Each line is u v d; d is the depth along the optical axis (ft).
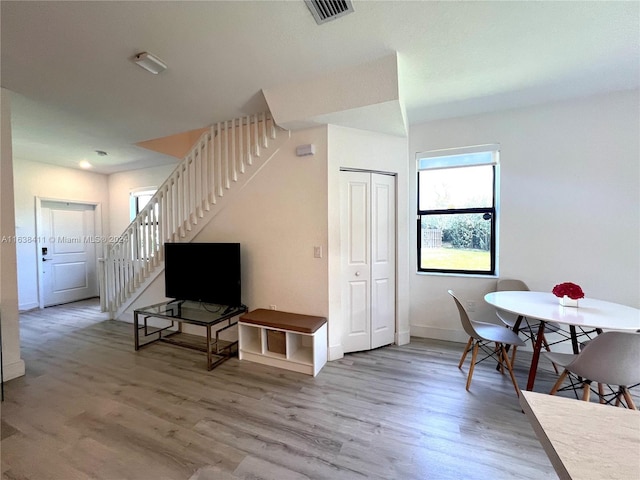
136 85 8.00
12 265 8.16
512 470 4.97
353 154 9.46
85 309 15.85
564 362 6.15
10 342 8.10
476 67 7.34
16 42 6.13
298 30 5.89
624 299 8.84
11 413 6.55
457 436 5.81
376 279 10.12
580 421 2.20
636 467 1.79
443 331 11.07
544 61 7.08
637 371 5.17
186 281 10.73
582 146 9.13
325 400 7.06
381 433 5.90
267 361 9.01
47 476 4.83
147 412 6.57
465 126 10.53
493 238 10.66
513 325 8.80
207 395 7.28
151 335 11.74
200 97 8.77
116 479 4.78
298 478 4.82
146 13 5.36
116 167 17.47
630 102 8.60
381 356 9.57
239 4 5.19
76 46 6.31
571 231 9.34
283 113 8.50
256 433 5.89
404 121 9.04
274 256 10.02
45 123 10.59
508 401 7.01
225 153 10.60
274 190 9.95
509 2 5.19
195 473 4.90
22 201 15.51
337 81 7.61
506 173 10.05
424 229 11.61
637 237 8.66
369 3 5.18
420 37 6.15
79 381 7.98
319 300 9.37
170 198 12.00
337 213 9.36
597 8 5.32
